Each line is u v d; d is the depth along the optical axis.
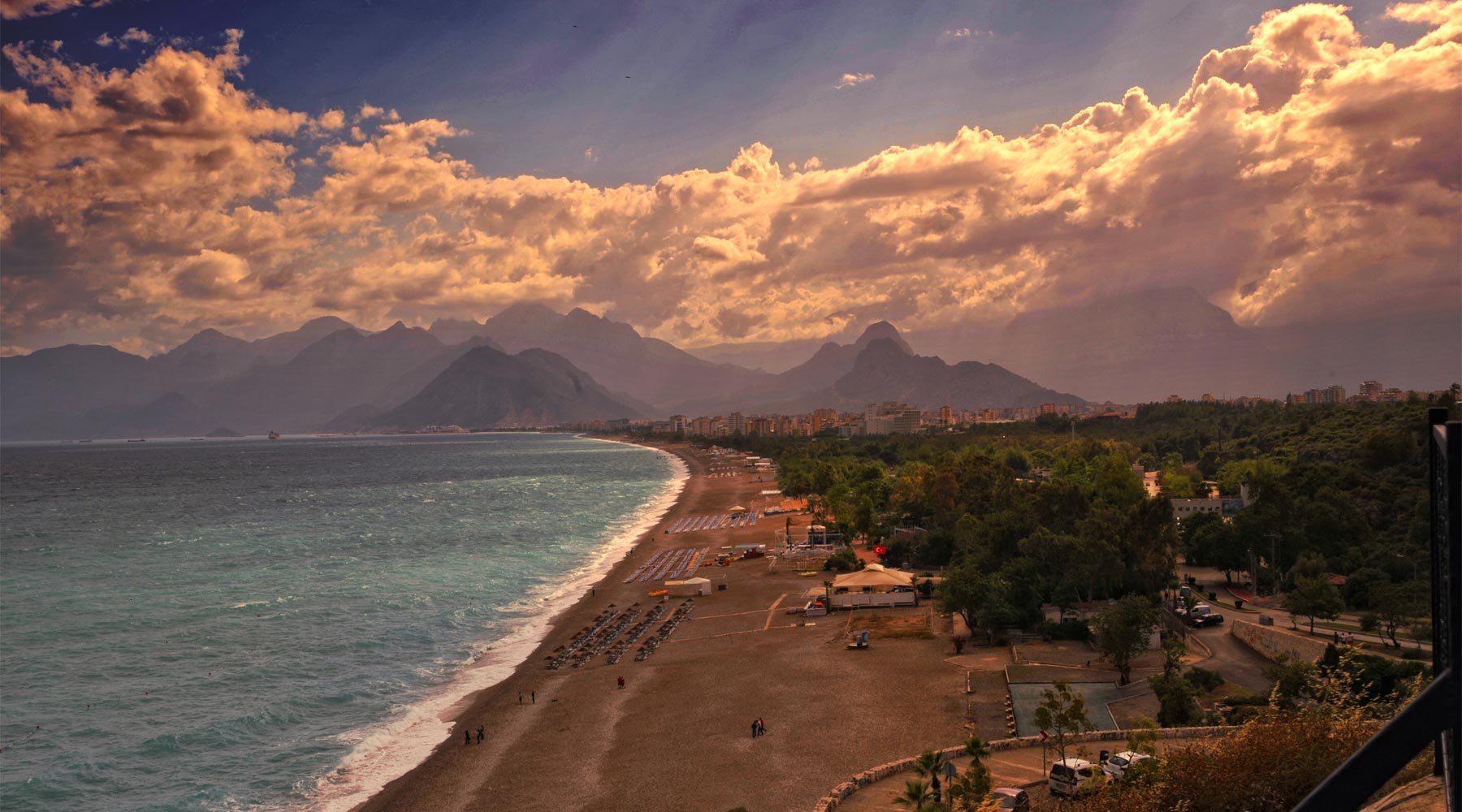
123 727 80.81
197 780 69.19
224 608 128.88
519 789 65.12
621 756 70.00
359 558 173.38
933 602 116.75
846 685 83.62
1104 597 106.06
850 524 169.75
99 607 130.62
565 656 100.06
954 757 59.06
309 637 111.19
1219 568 121.81
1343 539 119.81
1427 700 11.93
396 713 83.38
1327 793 12.23
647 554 172.62
